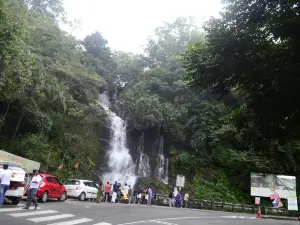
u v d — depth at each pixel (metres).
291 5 9.14
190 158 40.91
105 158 36.09
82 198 22.69
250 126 11.79
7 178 12.41
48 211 13.69
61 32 34.75
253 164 39.41
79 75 35.88
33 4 33.38
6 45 18.03
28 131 28.42
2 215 11.10
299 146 37.31
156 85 48.12
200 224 15.28
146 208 22.12
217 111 41.91
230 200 36.41
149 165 40.22
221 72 10.16
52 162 28.45
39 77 25.55
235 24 10.12
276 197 35.53
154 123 42.28
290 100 9.00
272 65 9.00
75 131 33.97
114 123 40.03
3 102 27.09
